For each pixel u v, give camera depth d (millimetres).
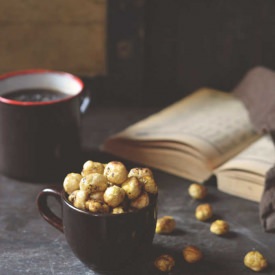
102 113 904
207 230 667
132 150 774
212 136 755
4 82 740
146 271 609
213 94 891
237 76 946
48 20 908
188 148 734
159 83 953
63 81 752
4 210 693
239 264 620
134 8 896
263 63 939
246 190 712
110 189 566
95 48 924
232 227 673
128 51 918
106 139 813
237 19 919
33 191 722
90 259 586
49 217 615
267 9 910
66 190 586
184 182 744
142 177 587
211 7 915
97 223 566
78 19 908
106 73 936
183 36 931
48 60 930
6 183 735
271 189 665
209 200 715
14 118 696
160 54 940
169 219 659
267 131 760
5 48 917
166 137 748
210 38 930
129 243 578
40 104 691
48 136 707
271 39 926
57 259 624
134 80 932
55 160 720
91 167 589
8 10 897
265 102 808
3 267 611
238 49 935
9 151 716
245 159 714
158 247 641
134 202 575
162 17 922
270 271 611
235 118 810
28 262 619
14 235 656
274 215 662
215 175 734
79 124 734
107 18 906
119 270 608
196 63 944
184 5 915
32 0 895
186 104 856
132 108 924
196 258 616
